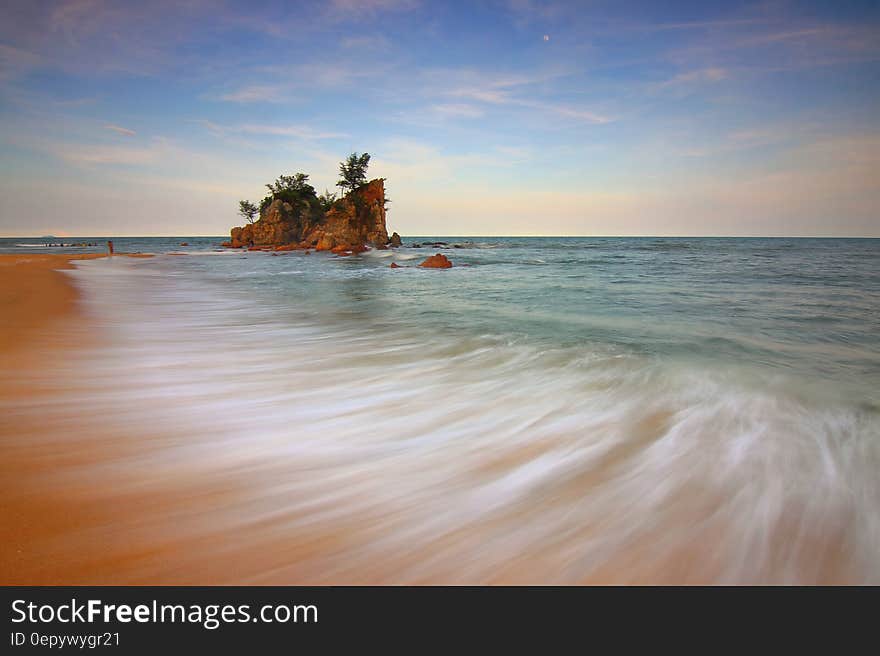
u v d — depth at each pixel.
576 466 3.18
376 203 70.19
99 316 9.39
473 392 4.87
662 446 3.53
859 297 13.09
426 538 2.36
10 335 6.84
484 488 2.87
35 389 4.42
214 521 2.39
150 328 8.31
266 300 13.77
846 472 3.12
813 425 3.95
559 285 17.88
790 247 72.44
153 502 2.53
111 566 2.01
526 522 2.51
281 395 4.67
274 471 3.00
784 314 10.22
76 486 2.64
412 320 9.79
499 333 8.26
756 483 2.96
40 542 2.11
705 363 6.02
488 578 2.11
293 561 2.14
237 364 5.89
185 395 4.53
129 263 34.59
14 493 2.52
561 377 5.43
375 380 5.29
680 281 18.83
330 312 11.16
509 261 36.69
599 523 2.52
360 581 2.07
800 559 2.25
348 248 57.56
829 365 5.93
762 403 4.49
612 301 12.85
